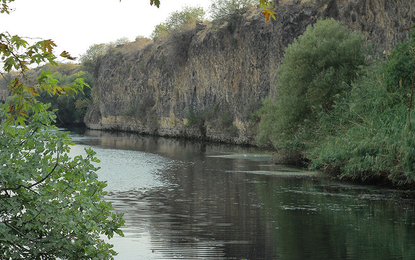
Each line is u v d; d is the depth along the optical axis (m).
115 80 98.81
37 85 5.51
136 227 14.28
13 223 6.64
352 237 13.12
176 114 75.75
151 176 27.39
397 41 30.14
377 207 17.53
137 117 88.62
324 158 25.56
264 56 53.00
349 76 30.39
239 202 18.72
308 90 30.48
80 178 7.04
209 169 30.78
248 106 54.75
